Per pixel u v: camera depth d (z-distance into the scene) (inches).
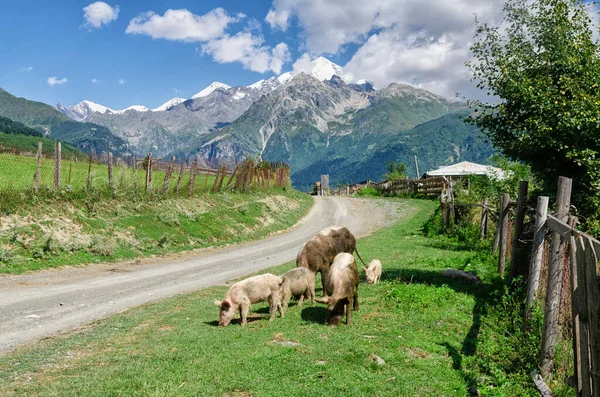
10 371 291.7
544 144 544.4
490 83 625.3
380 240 1027.9
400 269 629.0
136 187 1092.5
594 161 466.3
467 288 506.3
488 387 266.2
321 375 276.4
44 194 845.8
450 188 1347.2
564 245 274.8
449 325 381.1
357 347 324.5
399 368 291.6
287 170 2223.2
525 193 470.0
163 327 401.7
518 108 608.1
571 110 502.9
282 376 273.1
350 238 548.7
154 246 912.9
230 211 1311.5
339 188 3083.2
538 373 277.4
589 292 200.2
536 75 585.0
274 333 364.8
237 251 1000.2
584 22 585.3
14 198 784.9
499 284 498.0
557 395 250.4
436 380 275.0
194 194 1300.4
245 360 296.7
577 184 541.0
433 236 1045.8
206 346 330.6
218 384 259.8
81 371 285.7
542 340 281.4
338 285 377.4
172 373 273.9
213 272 747.4
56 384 259.6
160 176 1502.2
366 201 2108.8
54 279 636.7
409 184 2171.5
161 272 738.2
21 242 711.7
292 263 787.4
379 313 418.0
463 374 286.4
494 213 838.5
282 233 1341.0
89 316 469.1
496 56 621.3
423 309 422.9
